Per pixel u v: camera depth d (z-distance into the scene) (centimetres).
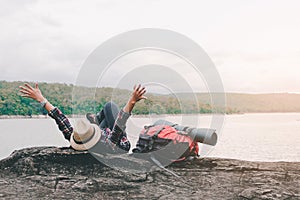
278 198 223
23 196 225
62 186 241
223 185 248
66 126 279
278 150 739
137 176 257
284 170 283
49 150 285
